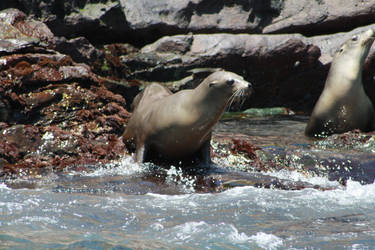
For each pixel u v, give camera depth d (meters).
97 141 33.56
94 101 36.00
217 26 62.16
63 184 26.55
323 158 33.41
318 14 63.09
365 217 21.97
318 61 61.12
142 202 23.75
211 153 33.50
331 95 43.53
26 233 19.20
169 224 20.72
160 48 59.22
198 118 28.64
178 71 57.91
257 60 59.53
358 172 31.48
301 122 51.97
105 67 56.53
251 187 26.83
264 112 60.47
